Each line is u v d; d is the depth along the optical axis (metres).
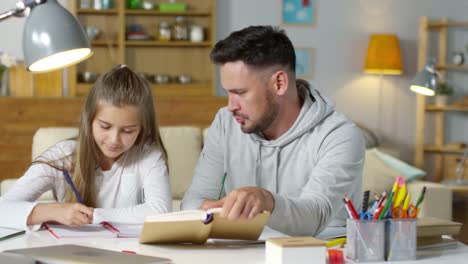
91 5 5.82
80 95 5.72
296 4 6.32
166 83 5.98
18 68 5.57
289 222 1.63
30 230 1.78
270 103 1.89
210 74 6.11
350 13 6.45
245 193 1.49
